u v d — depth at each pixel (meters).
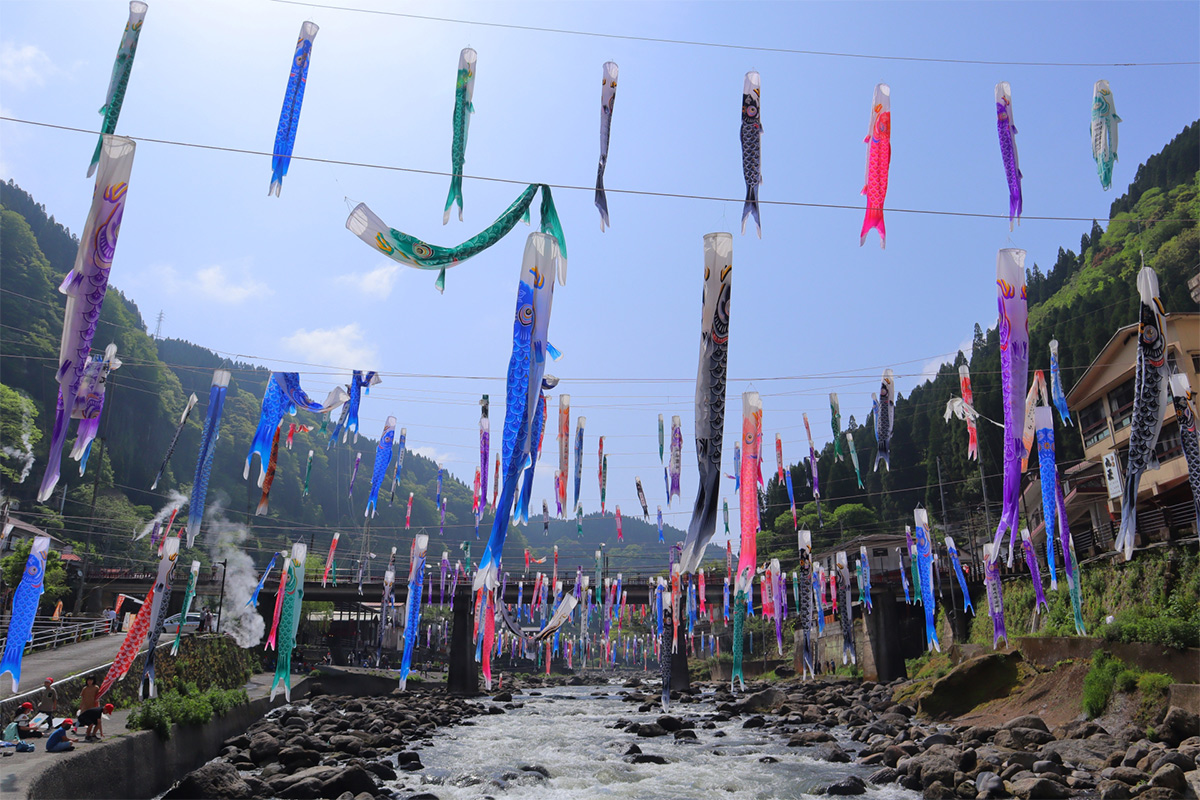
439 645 95.19
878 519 84.62
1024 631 39.94
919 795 20.25
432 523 129.75
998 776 19.47
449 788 22.05
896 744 25.91
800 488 95.44
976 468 72.00
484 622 17.73
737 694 54.50
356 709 39.69
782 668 72.44
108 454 91.62
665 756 27.00
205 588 61.72
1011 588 43.22
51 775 15.71
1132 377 37.66
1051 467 19.05
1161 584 28.20
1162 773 17.14
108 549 73.19
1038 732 23.53
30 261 88.81
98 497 81.69
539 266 12.55
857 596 58.69
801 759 26.06
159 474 16.27
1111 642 26.16
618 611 57.38
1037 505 44.84
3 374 79.19
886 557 62.47
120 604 52.34
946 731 28.28
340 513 119.00
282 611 20.94
